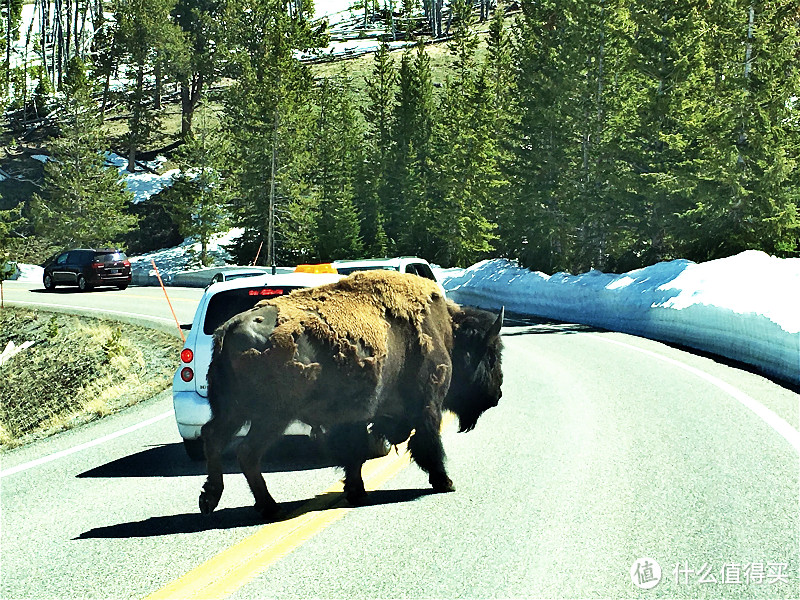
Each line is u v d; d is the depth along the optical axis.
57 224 66.62
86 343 21.97
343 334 5.84
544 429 8.77
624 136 37.22
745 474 6.63
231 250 65.75
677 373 12.73
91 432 9.88
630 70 40.72
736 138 32.53
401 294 6.38
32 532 5.74
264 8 85.69
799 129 32.41
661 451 7.54
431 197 65.06
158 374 16.27
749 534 5.20
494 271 36.03
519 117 52.34
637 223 37.84
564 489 6.38
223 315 8.00
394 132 67.50
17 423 14.75
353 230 62.03
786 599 4.23
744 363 13.96
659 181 33.88
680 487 6.31
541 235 46.31
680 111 34.50
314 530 5.54
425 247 63.53
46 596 4.50
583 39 41.88
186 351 7.89
